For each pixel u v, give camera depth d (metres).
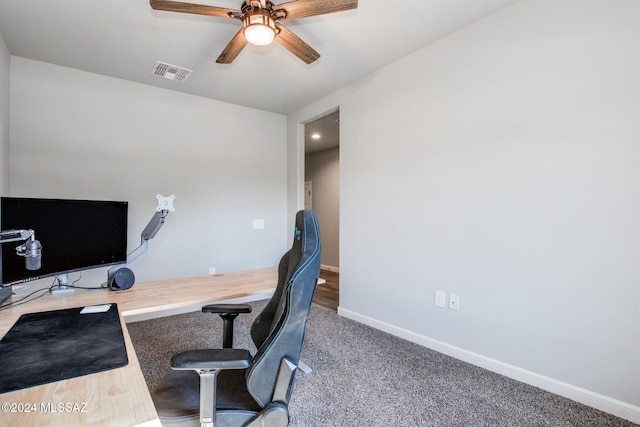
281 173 4.24
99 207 2.03
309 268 1.07
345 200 3.29
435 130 2.47
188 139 3.49
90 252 1.97
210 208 3.65
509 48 2.05
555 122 1.86
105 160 3.03
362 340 2.67
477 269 2.22
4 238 1.32
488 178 2.16
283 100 3.70
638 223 1.60
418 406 1.75
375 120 2.96
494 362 2.13
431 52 2.49
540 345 1.93
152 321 3.15
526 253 1.98
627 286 1.63
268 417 0.99
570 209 1.81
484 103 2.17
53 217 1.75
